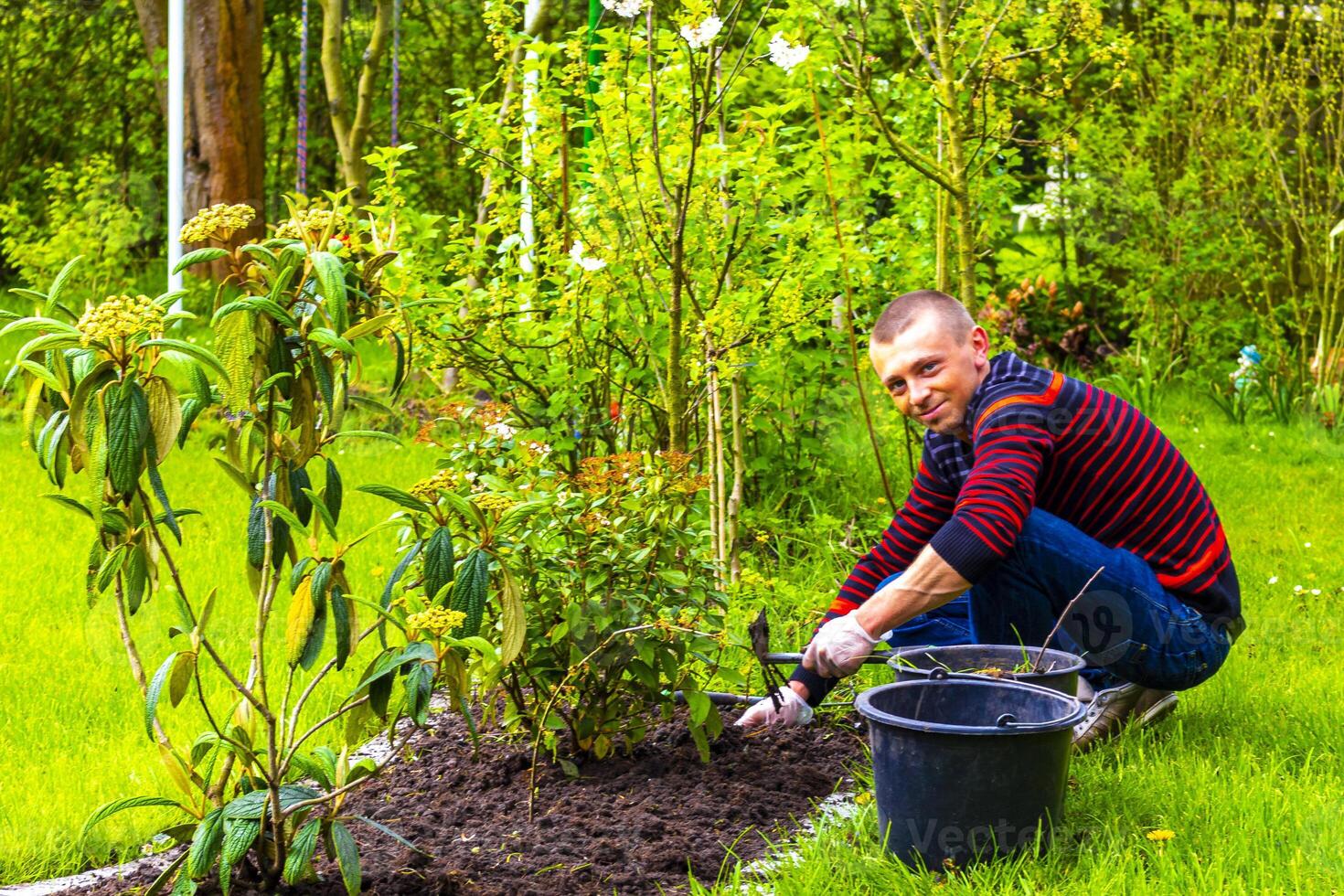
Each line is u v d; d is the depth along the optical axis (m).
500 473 3.60
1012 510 2.82
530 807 2.86
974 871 2.45
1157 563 3.19
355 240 2.78
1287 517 6.32
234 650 4.09
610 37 4.74
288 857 2.34
